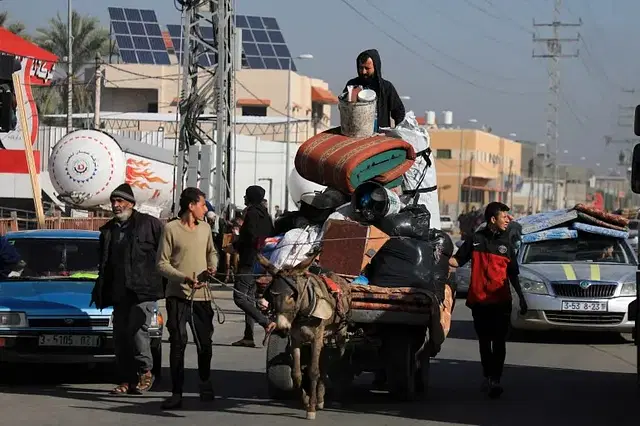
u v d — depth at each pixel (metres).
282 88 82.75
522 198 146.38
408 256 12.63
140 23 78.38
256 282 12.35
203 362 12.66
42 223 32.59
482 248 13.48
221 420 11.49
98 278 12.97
